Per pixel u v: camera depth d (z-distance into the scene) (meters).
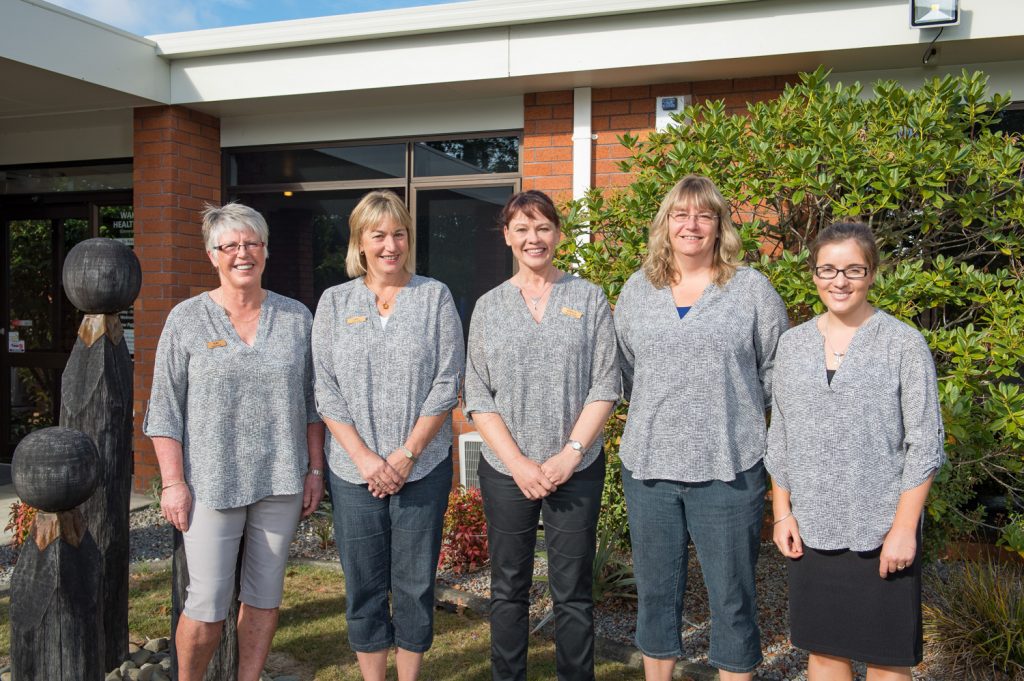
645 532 2.70
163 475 2.73
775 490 2.55
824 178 3.64
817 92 4.09
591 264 3.93
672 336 2.62
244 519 2.82
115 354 3.24
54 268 7.49
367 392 2.78
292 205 6.72
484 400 2.77
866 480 2.35
